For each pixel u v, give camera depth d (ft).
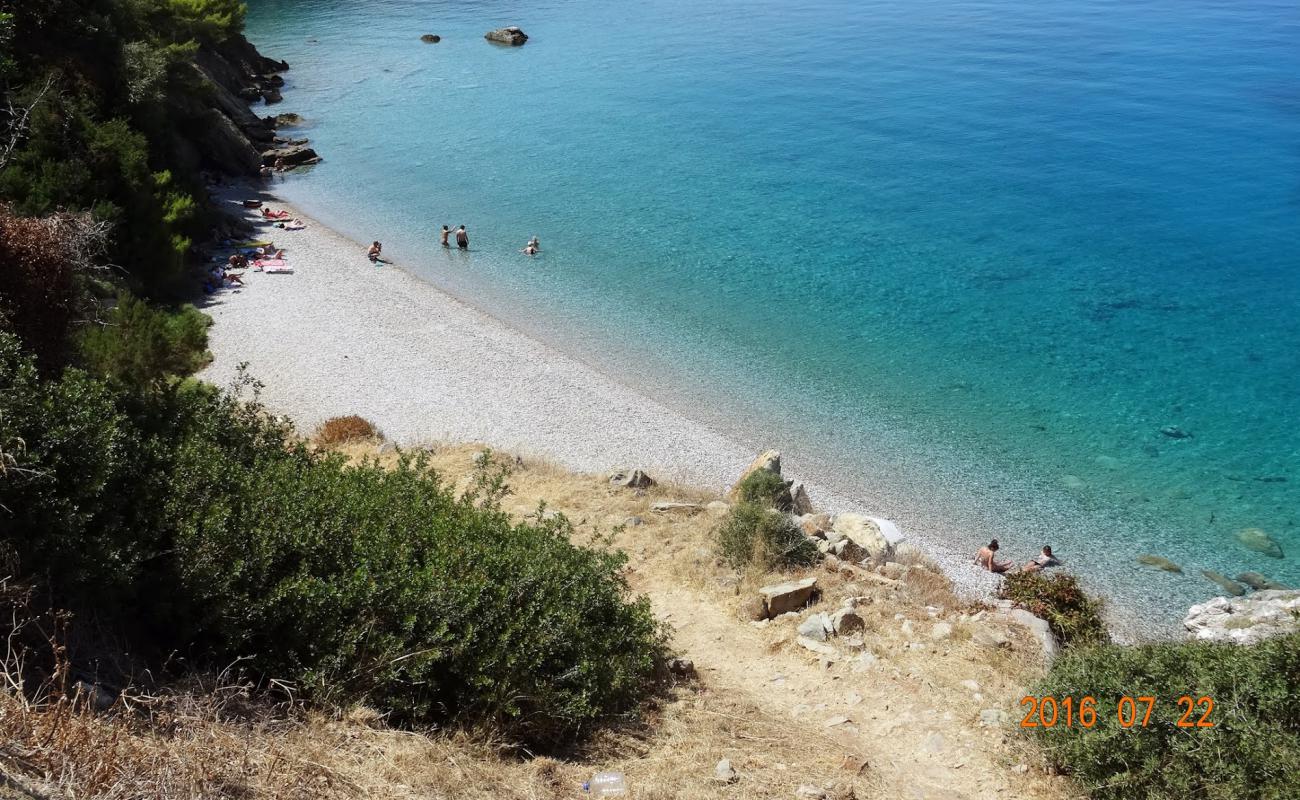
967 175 192.85
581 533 68.33
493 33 330.75
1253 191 179.52
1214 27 329.31
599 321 131.34
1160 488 93.76
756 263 152.25
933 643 50.83
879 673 47.29
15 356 38.91
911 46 314.14
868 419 106.63
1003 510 90.17
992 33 331.16
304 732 31.76
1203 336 126.00
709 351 122.62
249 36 336.90
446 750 33.24
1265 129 215.31
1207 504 91.09
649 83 274.57
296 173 198.90
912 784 38.24
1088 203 176.35
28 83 125.90
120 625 34.17
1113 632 73.31
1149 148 205.98
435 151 214.69
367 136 226.17
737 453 98.63
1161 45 304.50
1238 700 34.58
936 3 393.91
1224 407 108.47
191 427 46.39
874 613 54.70
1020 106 240.12
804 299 139.03
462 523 43.55
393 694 35.60
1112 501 91.71
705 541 66.33
